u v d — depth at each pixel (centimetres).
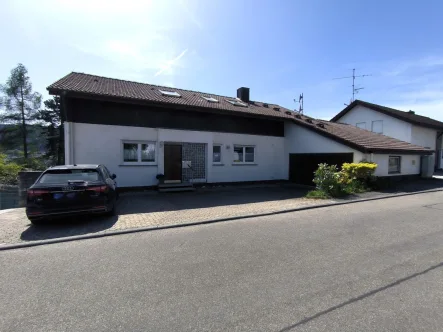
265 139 1659
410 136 2088
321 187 1145
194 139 1383
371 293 334
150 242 542
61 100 1139
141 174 1248
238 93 1992
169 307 308
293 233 596
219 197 1107
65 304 316
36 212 632
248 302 316
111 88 1266
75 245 529
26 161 3325
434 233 593
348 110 2522
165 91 1524
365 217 750
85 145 1124
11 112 3672
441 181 1678
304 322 277
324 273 391
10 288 356
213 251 486
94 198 671
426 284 357
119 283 367
